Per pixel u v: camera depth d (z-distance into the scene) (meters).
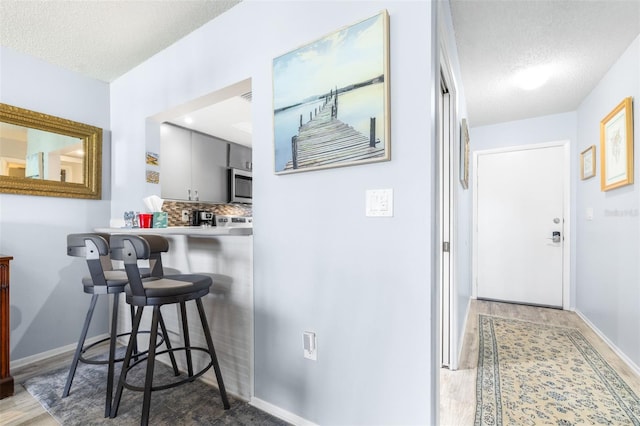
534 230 3.70
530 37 2.12
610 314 2.51
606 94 2.62
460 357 2.27
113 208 2.73
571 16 1.91
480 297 3.98
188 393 1.78
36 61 2.33
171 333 2.12
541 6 1.82
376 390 1.29
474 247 4.01
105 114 2.74
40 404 1.70
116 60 2.40
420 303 1.19
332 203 1.41
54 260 2.39
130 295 1.41
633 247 2.16
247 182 4.36
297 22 1.53
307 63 1.45
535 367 2.11
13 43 2.14
